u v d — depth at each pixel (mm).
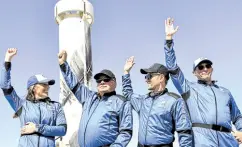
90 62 29953
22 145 9828
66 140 26781
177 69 9891
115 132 9352
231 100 10414
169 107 9344
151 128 9359
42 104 10367
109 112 9367
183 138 9102
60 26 30797
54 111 10445
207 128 9688
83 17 30516
